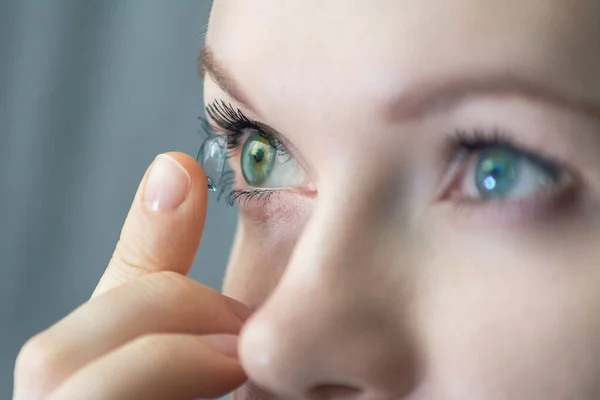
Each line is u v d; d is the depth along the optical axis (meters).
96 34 0.45
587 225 0.24
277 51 0.24
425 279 0.23
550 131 0.23
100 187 0.46
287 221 0.27
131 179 0.45
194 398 0.24
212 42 0.26
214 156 0.29
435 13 0.22
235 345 0.25
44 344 0.24
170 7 0.44
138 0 0.44
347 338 0.23
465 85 0.23
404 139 0.23
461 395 0.23
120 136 0.45
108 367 0.23
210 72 0.26
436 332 0.23
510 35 0.22
